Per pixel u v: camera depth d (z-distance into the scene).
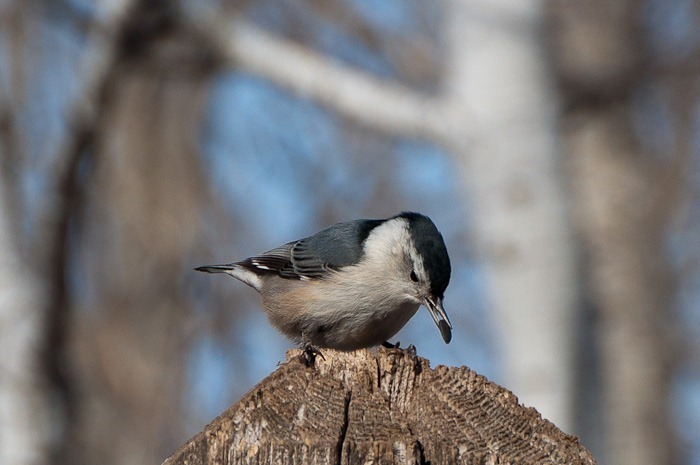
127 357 15.55
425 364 6.84
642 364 18.31
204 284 16.08
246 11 15.38
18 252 12.93
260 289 10.70
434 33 15.20
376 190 17.05
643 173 18.69
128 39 12.84
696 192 18.64
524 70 12.20
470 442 6.16
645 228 18.61
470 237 16.70
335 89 12.19
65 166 12.81
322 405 6.32
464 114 12.15
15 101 13.63
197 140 15.81
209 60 13.00
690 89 17.75
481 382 6.65
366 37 15.38
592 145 18.34
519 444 6.21
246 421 6.09
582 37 17.59
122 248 15.69
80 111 12.70
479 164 12.23
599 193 18.58
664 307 18.70
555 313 12.26
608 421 14.57
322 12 15.47
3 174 12.88
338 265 9.84
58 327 13.14
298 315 10.02
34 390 12.84
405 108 12.09
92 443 14.67
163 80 13.92
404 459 5.95
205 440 6.05
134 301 15.77
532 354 12.30
